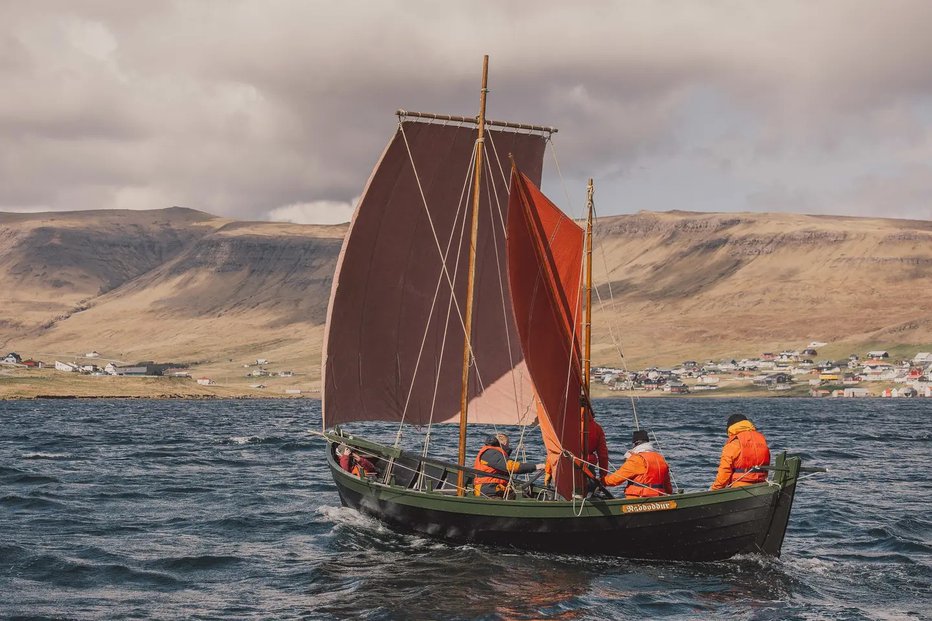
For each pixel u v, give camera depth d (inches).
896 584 706.2
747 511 722.8
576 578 708.7
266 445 2174.0
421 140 944.9
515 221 721.0
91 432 2741.1
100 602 653.3
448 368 999.0
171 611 631.2
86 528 944.3
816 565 767.7
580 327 793.6
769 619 607.8
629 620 605.6
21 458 1748.3
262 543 867.4
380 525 909.2
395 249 957.8
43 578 720.3
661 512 734.5
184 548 840.9
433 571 735.7
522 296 727.1
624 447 2209.6
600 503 748.0
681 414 5191.9
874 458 1877.5
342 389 946.1
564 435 754.2
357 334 949.2
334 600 656.4
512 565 750.5
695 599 652.1
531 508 768.9
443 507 812.0
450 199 978.1
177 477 1424.7
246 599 663.1
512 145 995.3
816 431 3100.4
